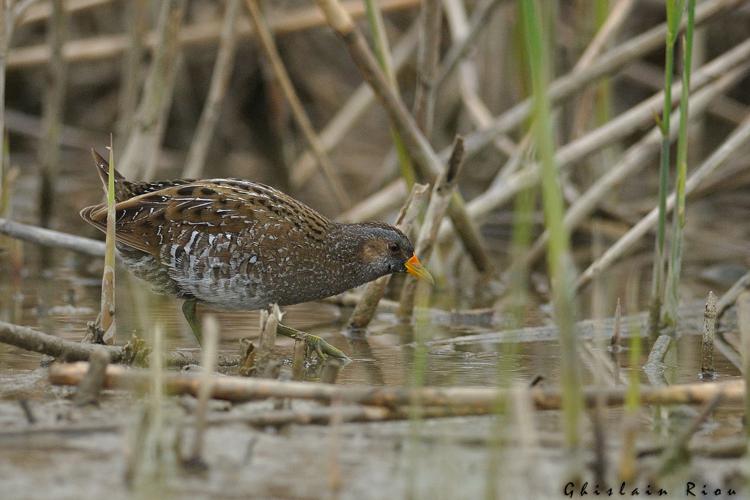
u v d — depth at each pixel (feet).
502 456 20.86
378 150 66.90
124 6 60.08
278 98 56.03
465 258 44.47
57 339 25.49
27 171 59.98
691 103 41.96
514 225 52.06
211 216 29.94
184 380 22.94
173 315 35.09
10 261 42.39
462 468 20.84
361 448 21.67
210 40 53.93
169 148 64.95
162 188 31.32
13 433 21.36
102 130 64.54
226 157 64.28
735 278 43.65
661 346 31.42
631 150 42.78
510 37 54.90
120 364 26.35
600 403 20.12
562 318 20.62
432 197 34.40
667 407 25.04
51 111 49.65
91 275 41.45
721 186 48.11
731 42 57.98
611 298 40.24
